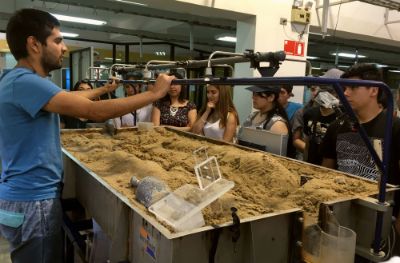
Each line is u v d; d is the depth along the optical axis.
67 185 1.74
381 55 8.76
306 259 0.99
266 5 3.44
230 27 5.80
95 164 1.58
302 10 3.61
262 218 0.94
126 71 2.04
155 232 0.90
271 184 1.36
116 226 1.10
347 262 0.97
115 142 2.11
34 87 1.15
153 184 1.08
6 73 1.26
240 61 1.14
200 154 1.80
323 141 1.82
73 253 1.75
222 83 1.04
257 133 2.07
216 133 2.55
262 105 2.29
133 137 2.27
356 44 6.64
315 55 8.94
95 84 2.69
